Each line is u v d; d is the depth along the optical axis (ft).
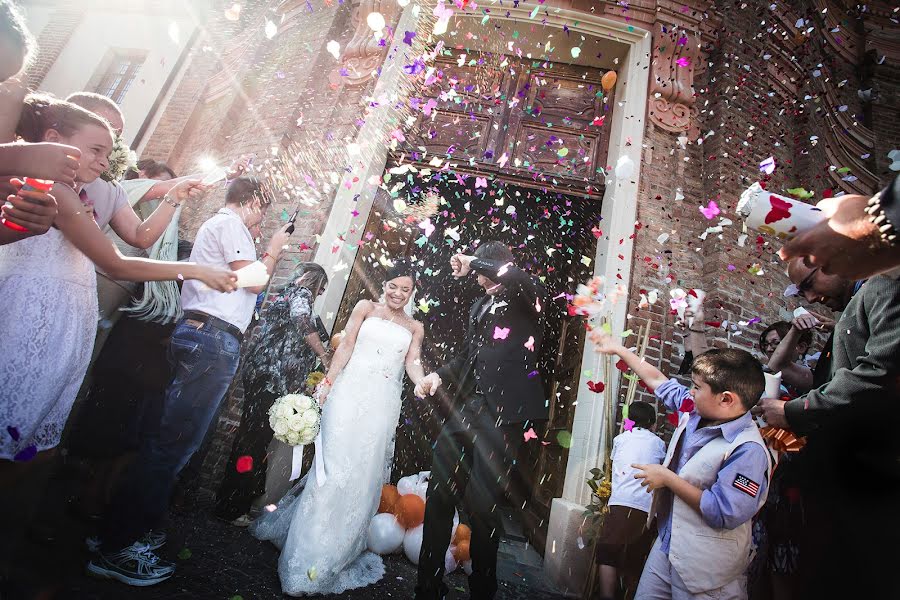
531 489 13.65
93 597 4.82
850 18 18.38
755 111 13.47
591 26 13.74
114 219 6.04
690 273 11.74
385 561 8.43
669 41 13.69
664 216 12.19
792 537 5.21
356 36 14.99
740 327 11.06
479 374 7.06
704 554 4.82
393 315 8.35
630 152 12.57
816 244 2.75
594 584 8.23
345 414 7.23
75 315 4.42
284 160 14.15
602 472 9.03
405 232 14.58
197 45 22.35
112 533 5.49
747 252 11.84
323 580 6.28
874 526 3.92
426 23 14.12
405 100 13.70
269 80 16.84
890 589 3.76
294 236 12.91
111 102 6.32
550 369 14.93
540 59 14.49
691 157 13.06
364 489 6.95
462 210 17.35
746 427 5.23
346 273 12.32
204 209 15.74
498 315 7.40
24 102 4.05
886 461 3.93
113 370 7.95
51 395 4.19
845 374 4.31
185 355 6.48
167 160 18.63
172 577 5.78
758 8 14.80
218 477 10.78
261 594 5.94
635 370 6.49
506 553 10.73
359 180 12.77
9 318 4.02
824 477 4.48
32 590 4.53
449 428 6.85
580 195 13.08
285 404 7.24
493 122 13.85
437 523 6.22
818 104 15.11
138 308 8.26
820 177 13.51
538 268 16.52
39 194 3.43
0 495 3.86
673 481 5.05
